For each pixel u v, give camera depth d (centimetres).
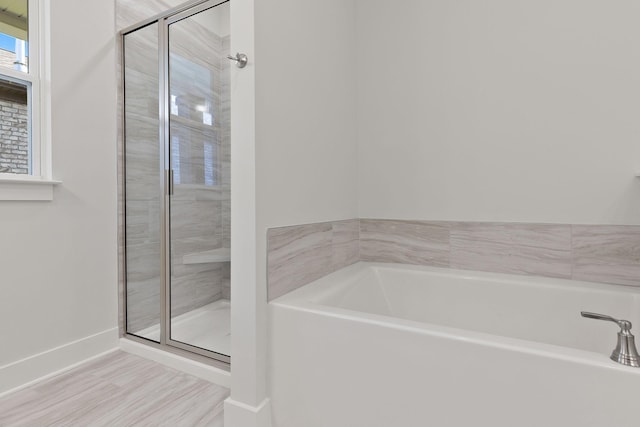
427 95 172
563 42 140
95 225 181
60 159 165
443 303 154
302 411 109
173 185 193
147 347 178
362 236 191
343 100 176
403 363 92
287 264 128
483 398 82
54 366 159
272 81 121
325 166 158
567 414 73
